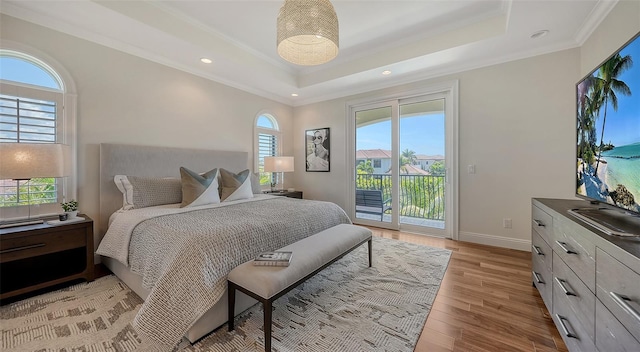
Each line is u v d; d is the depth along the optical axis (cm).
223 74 368
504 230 313
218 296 147
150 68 303
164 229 179
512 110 303
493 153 316
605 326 101
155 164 301
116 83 275
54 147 204
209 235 161
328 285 215
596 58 229
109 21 235
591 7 211
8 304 182
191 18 270
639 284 81
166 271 145
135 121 290
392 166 404
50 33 232
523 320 166
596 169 153
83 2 209
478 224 330
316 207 267
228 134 397
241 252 168
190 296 141
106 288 207
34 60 228
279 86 419
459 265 258
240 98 415
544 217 178
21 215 220
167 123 321
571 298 132
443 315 173
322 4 180
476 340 148
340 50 344
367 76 374
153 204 264
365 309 180
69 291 202
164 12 254
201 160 349
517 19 228
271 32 299
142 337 136
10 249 179
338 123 458
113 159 266
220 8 254
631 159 118
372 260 271
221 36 306
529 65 291
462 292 203
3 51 214
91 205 259
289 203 290
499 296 197
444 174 364
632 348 84
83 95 253
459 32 281
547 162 285
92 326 158
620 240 99
